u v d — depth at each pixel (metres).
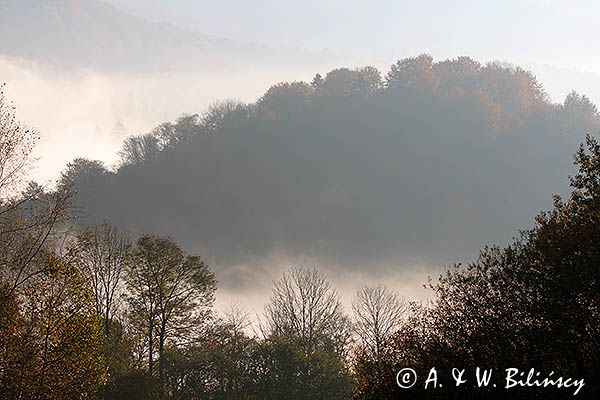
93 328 32.69
